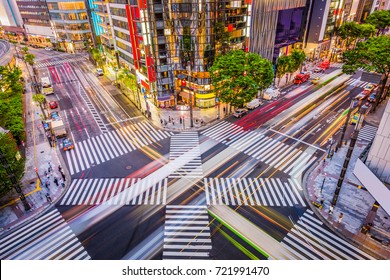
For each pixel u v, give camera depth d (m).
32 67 95.44
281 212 30.97
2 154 28.62
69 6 114.56
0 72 60.69
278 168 38.88
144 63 61.69
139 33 59.06
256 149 43.78
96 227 29.86
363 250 26.09
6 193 34.88
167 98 60.12
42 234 29.23
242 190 34.69
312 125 50.81
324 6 84.31
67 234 29.09
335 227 28.56
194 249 26.58
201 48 53.28
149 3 50.84
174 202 33.00
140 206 32.56
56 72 92.44
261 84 54.62
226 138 47.62
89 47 109.75
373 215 26.92
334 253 25.88
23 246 27.89
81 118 57.69
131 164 41.16
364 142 44.59
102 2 82.31
